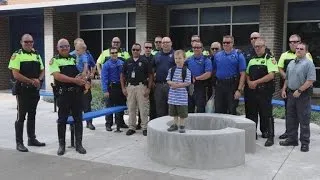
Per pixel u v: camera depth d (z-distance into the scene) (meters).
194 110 8.28
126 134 8.51
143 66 8.33
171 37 15.47
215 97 7.89
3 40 18.61
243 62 7.63
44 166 6.25
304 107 7.10
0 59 18.52
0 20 18.45
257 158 6.69
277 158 6.69
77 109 6.99
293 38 7.64
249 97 7.82
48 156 6.80
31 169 6.10
